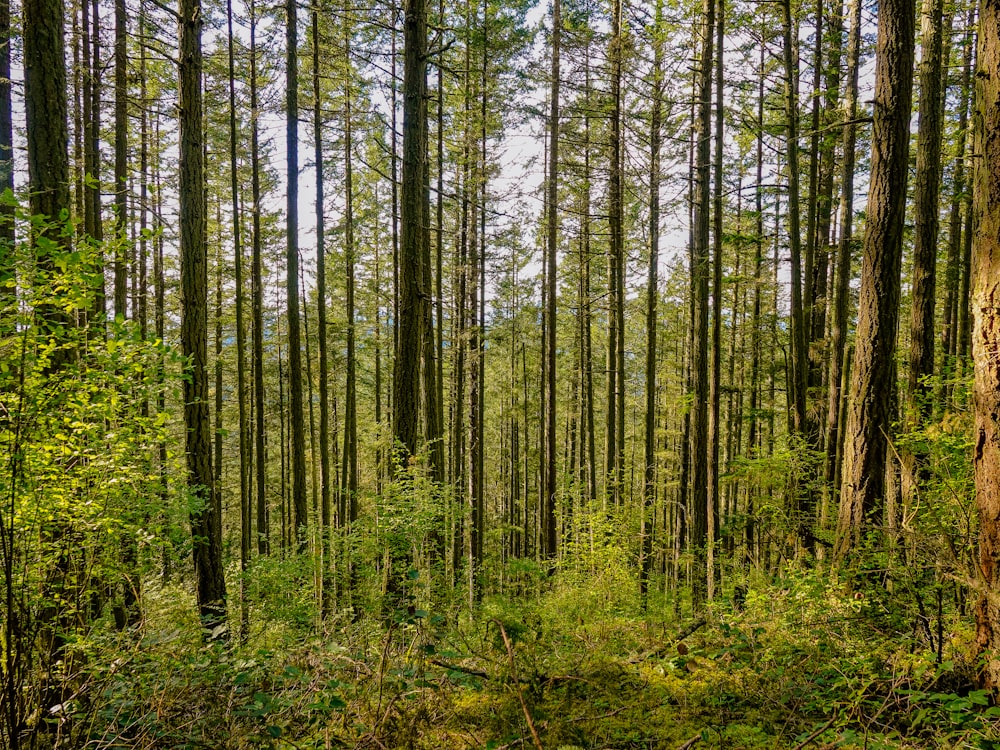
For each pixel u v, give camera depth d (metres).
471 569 11.20
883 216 5.61
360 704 3.49
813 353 12.73
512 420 27.22
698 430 10.02
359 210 18.75
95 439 3.31
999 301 3.05
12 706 2.67
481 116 14.95
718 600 7.14
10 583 2.72
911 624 4.14
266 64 12.80
